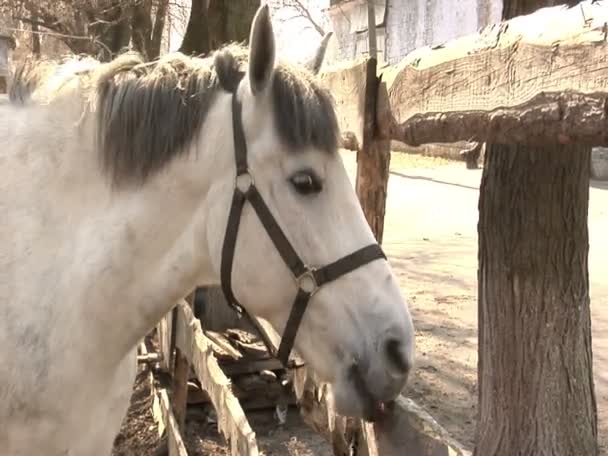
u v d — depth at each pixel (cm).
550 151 240
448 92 179
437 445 201
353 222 166
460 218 1084
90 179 182
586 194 250
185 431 397
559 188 243
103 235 179
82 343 182
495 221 256
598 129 128
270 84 163
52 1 1022
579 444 258
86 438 193
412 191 1336
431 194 1301
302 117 160
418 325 578
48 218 183
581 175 246
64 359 181
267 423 417
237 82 174
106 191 180
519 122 149
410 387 449
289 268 165
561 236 246
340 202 166
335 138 164
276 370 420
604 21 124
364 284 162
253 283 170
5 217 184
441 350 520
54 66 204
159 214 177
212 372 266
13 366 181
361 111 228
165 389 400
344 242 164
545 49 140
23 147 188
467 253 855
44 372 181
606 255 802
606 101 124
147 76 179
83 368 184
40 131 187
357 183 286
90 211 182
